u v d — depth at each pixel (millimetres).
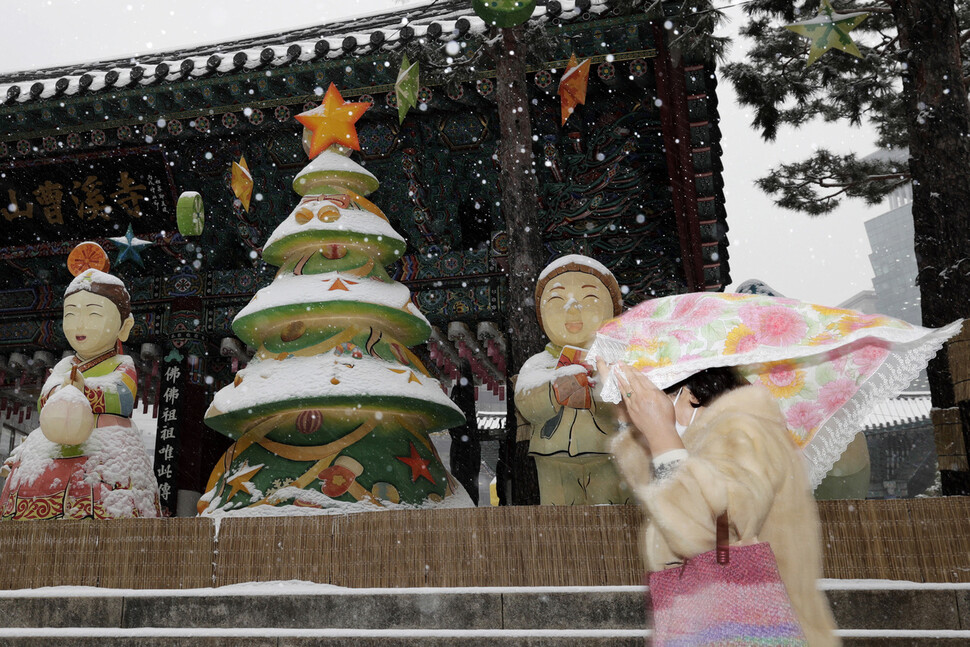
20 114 12438
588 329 7035
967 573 4352
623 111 12000
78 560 5215
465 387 17359
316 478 6723
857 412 2902
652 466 2205
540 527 4871
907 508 4508
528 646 4410
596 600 4602
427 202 12688
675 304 2723
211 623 4844
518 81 9117
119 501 6840
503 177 8859
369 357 7297
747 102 13117
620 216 12258
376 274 7871
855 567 4473
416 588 4816
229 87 11953
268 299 7457
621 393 2281
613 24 10484
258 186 13172
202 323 13570
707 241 13031
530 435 7238
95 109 12328
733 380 2479
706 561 2057
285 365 7211
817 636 2088
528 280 8336
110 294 7543
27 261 14102
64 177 13391
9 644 4730
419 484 7055
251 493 6730
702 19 9969
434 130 12281
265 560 5105
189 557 5152
